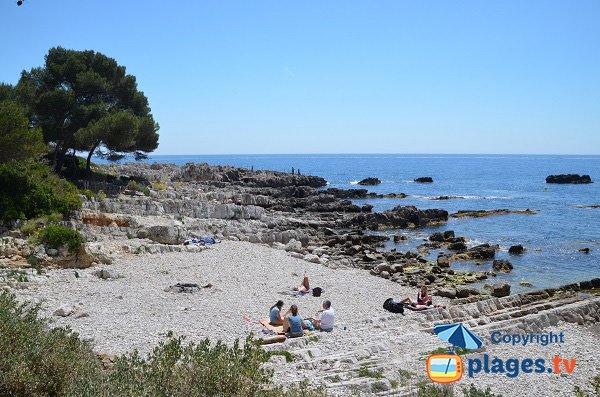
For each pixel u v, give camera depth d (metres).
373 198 91.38
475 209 77.88
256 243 41.97
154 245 34.59
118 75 59.50
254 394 9.90
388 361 17.09
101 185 51.19
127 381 9.73
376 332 21.17
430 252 45.97
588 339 21.03
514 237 54.00
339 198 85.94
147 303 23.64
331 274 33.75
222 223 45.44
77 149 56.62
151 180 70.38
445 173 189.62
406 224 60.62
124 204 42.66
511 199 92.06
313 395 11.80
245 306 24.27
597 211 75.00
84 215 36.09
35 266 27.52
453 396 14.55
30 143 38.47
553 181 132.25
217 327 20.67
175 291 25.97
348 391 14.20
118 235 36.09
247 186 90.00
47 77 54.31
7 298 13.22
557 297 28.23
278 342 19.17
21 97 50.75
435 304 26.64
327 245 46.41
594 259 43.53
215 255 35.06
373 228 58.50
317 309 25.17
